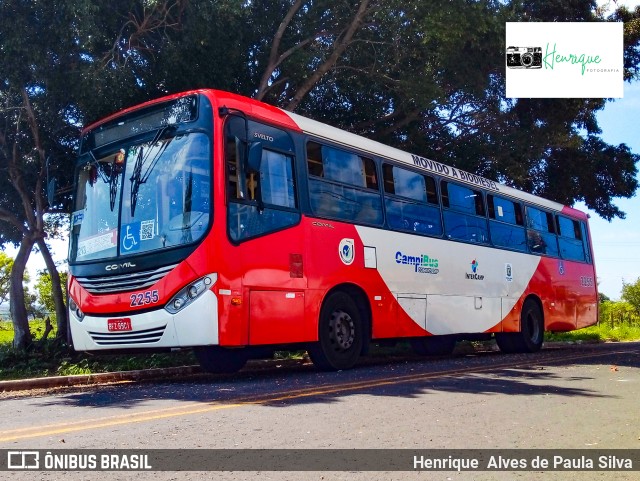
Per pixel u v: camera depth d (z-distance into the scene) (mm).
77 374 11594
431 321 12844
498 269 15352
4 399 8477
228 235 8820
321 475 4312
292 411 6582
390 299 11766
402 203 12445
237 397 7605
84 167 10383
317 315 10172
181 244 8742
